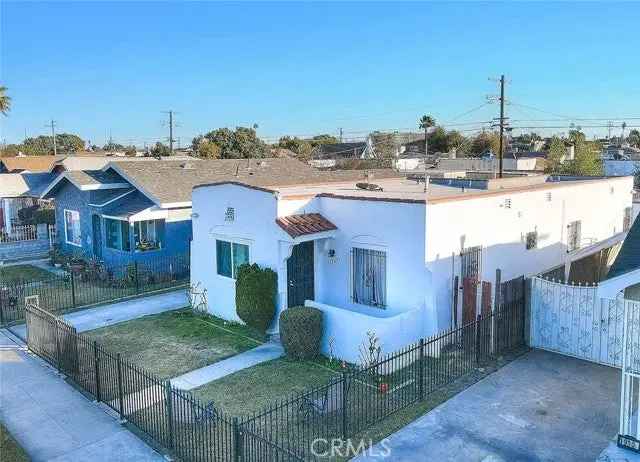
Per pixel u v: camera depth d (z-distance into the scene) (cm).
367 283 1445
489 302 1326
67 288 2073
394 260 1370
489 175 2809
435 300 1324
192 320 1661
